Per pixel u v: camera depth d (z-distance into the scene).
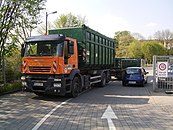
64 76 11.20
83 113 8.38
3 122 7.12
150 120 7.51
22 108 9.22
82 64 13.10
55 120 7.38
